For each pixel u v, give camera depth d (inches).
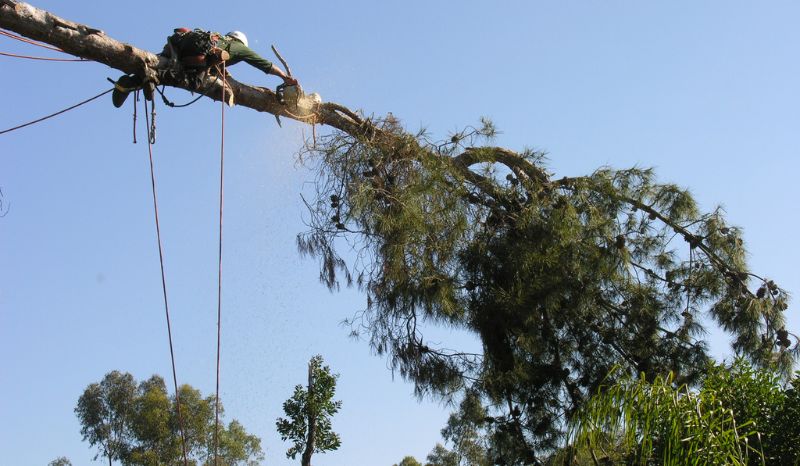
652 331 482.0
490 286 466.9
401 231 447.8
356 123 466.0
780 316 485.7
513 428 460.8
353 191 449.7
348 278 467.5
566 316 474.6
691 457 294.8
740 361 344.5
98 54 360.5
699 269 495.2
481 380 464.1
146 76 366.6
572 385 471.5
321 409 579.8
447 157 475.8
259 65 414.9
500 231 480.4
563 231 466.6
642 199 493.4
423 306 458.0
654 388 311.6
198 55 379.9
